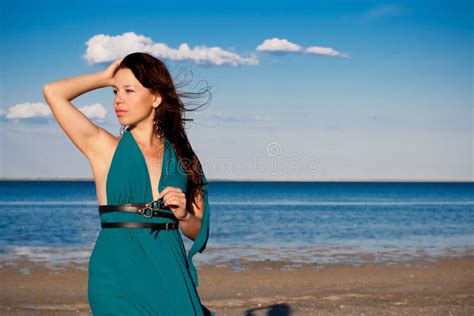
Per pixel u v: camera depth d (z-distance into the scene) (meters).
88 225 36.28
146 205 3.73
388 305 10.72
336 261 18.50
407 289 12.90
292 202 86.12
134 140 3.81
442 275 15.21
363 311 10.05
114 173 3.72
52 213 49.28
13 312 9.73
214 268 16.41
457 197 112.94
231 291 12.41
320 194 137.62
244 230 35.53
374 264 17.78
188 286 3.76
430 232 32.97
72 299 11.33
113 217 3.71
